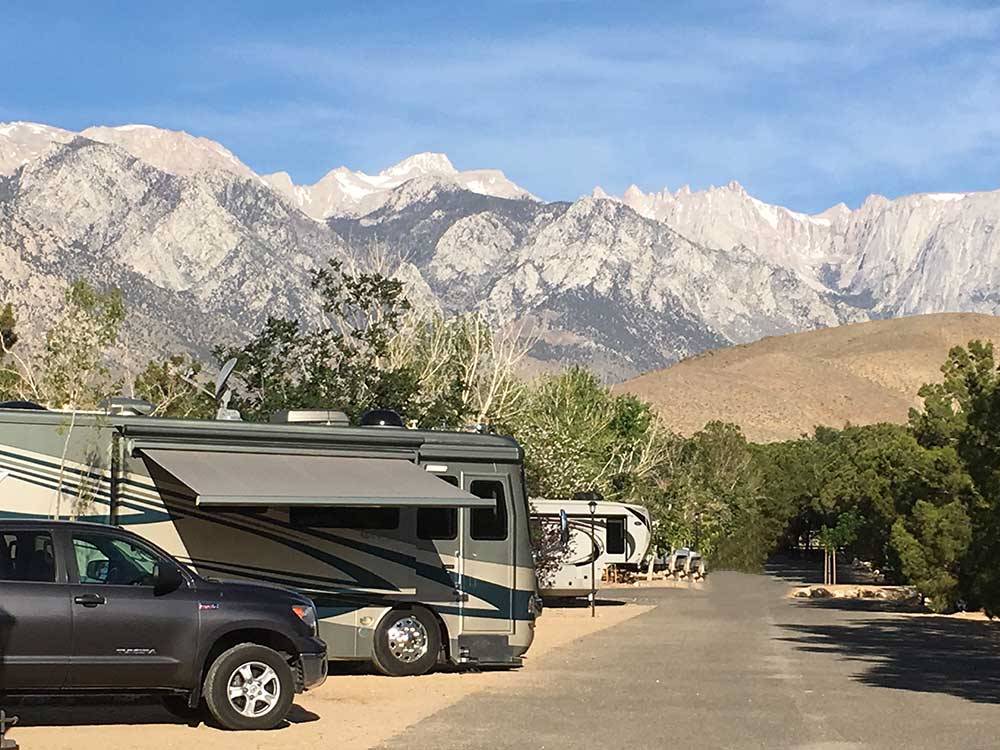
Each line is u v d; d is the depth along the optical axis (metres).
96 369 25.19
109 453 17.86
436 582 20.05
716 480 76.62
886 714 15.88
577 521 42.03
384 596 19.69
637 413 64.06
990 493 30.81
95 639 13.35
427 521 20.11
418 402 32.69
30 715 14.88
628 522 46.97
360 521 19.61
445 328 36.41
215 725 14.33
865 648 26.03
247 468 17.83
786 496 86.12
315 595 19.23
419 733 14.05
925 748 13.33
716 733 14.19
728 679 19.69
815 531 97.00
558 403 49.62
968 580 36.75
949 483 39.28
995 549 30.56
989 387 31.77
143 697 15.09
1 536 13.40
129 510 17.88
